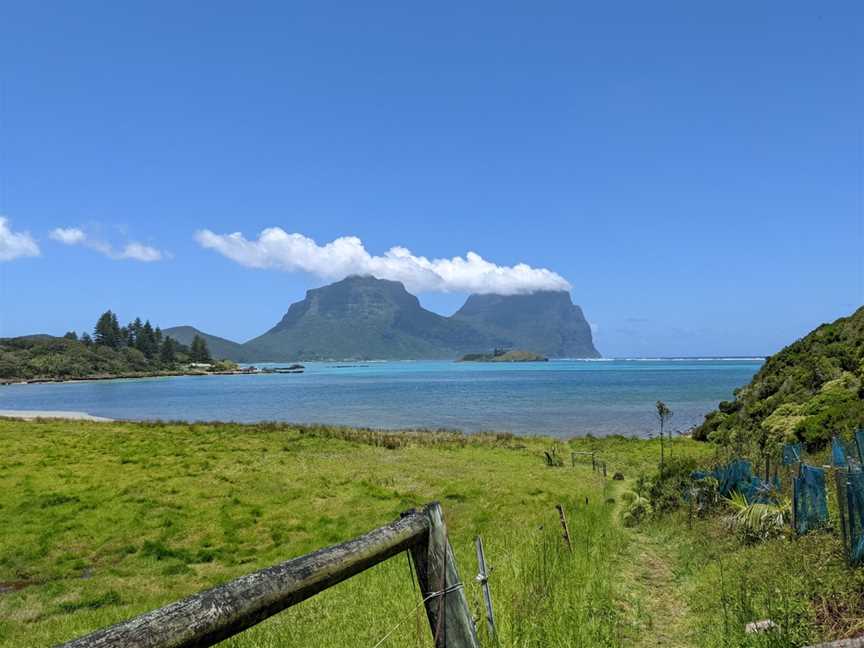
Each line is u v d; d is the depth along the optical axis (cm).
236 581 179
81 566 1578
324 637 720
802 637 601
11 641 1055
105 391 16538
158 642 148
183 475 2861
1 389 18288
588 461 3850
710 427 4600
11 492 2383
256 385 18775
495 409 8594
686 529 1469
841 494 814
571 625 662
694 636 731
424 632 444
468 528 1864
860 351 2828
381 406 9475
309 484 2738
